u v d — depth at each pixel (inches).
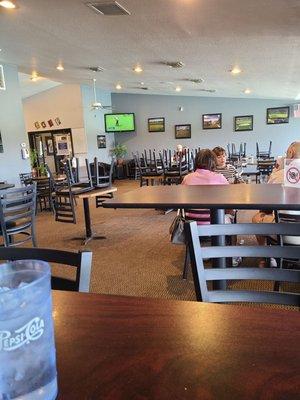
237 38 186.4
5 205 124.3
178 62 258.7
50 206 259.1
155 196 82.5
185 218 109.5
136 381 22.2
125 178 496.1
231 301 42.9
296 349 24.8
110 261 137.8
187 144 493.0
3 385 19.1
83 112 438.3
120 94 503.8
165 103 492.4
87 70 315.6
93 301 33.7
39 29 192.1
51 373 20.8
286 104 450.9
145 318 30.0
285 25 160.1
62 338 27.3
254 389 21.0
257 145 426.3
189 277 117.3
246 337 26.5
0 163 284.8
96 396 21.0
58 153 466.9
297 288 104.6
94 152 464.1
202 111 481.7
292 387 21.1
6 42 221.8
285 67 254.4
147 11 154.6
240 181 175.6
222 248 43.0
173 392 21.1
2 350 19.0
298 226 42.5
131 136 510.9
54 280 40.6
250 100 462.3
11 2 150.9
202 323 28.8
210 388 21.3
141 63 272.1
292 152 108.3
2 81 285.7
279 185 94.4
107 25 179.3
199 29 175.5
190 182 116.6
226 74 295.1
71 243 168.7
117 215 236.2
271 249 42.7
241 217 199.5
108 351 25.4
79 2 149.9
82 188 176.4
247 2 135.7
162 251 147.9
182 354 24.7
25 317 19.8
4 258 42.1
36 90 449.7
